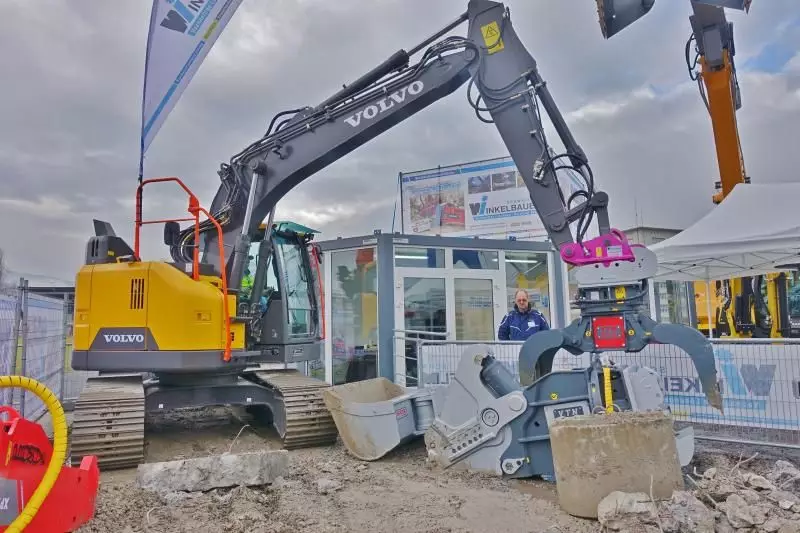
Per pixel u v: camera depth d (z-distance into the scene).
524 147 5.85
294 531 3.79
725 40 9.53
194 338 6.32
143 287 6.37
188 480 4.39
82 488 3.14
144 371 6.45
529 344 5.07
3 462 2.62
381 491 4.68
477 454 5.22
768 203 8.02
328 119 6.90
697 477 4.80
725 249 7.82
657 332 4.64
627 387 4.78
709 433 6.20
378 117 6.72
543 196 5.70
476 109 6.10
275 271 7.96
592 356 5.08
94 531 3.66
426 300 10.09
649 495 3.83
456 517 4.09
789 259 9.18
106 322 6.41
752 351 6.04
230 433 7.34
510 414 5.05
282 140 7.07
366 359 10.07
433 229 14.41
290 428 6.39
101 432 5.67
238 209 7.16
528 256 10.95
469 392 5.29
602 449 3.96
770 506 3.71
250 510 4.02
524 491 4.72
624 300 4.77
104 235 7.01
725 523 3.58
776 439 5.90
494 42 6.05
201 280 6.59
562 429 4.12
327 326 10.26
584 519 3.99
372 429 5.79
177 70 6.95
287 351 7.86
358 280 10.27
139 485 4.37
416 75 6.59
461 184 14.23
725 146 9.72
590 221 5.47
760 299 11.88
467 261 10.40
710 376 4.45
